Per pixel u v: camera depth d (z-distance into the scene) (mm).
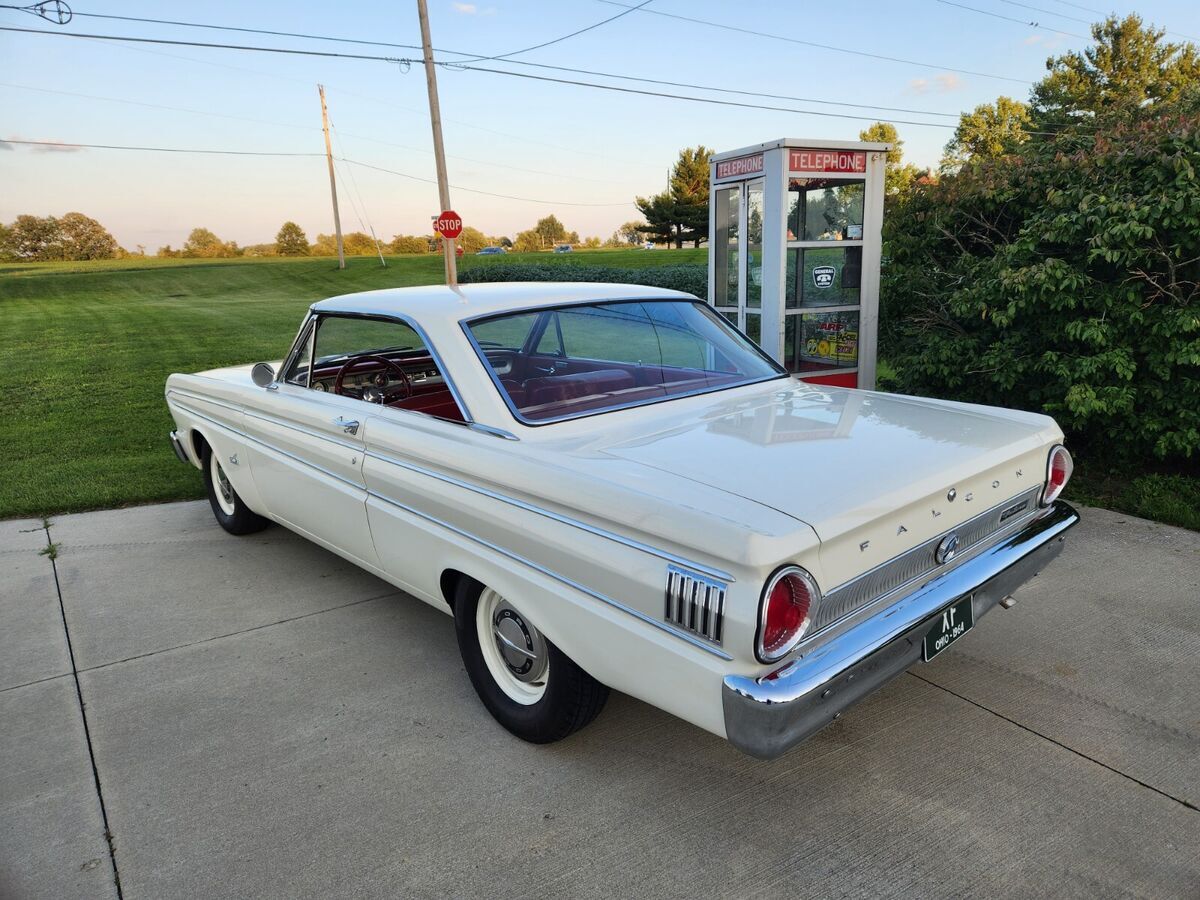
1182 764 2598
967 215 6336
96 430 8398
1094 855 2215
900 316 6941
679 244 80000
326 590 4254
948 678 3170
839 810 2447
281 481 3957
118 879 2254
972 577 2414
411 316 3148
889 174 51219
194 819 2496
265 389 4129
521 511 2484
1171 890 2084
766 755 1888
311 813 2508
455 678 3332
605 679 2332
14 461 7129
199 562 4695
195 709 3129
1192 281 5008
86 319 24281
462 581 2875
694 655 2004
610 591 2205
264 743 2891
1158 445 5090
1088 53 38625
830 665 1950
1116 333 5133
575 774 2670
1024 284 5238
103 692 3270
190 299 34594
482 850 2324
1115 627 3506
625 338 3277
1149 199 4898
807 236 6371
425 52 23391
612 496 2170
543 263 49344
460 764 2738
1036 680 3127
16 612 4055
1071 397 5090
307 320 3863
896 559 2186
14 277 49594
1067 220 5207
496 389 2809
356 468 3270
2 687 3332
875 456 2381
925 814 2412
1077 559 4223
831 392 3346
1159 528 4617
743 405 3051
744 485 2141
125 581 4426
